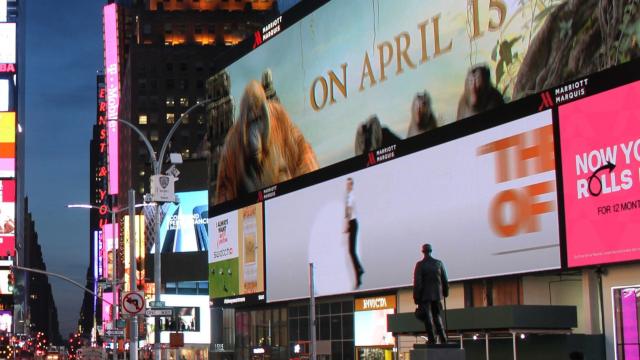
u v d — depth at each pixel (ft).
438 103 170.81
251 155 248.11
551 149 141.49
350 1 203.51
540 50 145.38
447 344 93.86
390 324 161.58
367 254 191.31
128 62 621.72
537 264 142.51
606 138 131.54
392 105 185.88
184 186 426.92
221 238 264.52
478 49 160.56
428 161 172.45
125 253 463.83
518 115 148.97
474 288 162.91
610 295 130.93
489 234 154.30
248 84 252.01
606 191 130.82
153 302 127.75
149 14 611.47
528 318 130.82
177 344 129.49
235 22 614.34
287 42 231.30
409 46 181.27
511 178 149.69
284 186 229.25
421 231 173.37
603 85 132.67
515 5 151.94
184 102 587.27
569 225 136.67
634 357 125.80
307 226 217.36
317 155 214.48
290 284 224.12
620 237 127.75
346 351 205.87
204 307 419.33
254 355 256.93
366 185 193.16
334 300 213.05
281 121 232.53
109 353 379.96
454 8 167.94
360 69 198.39
